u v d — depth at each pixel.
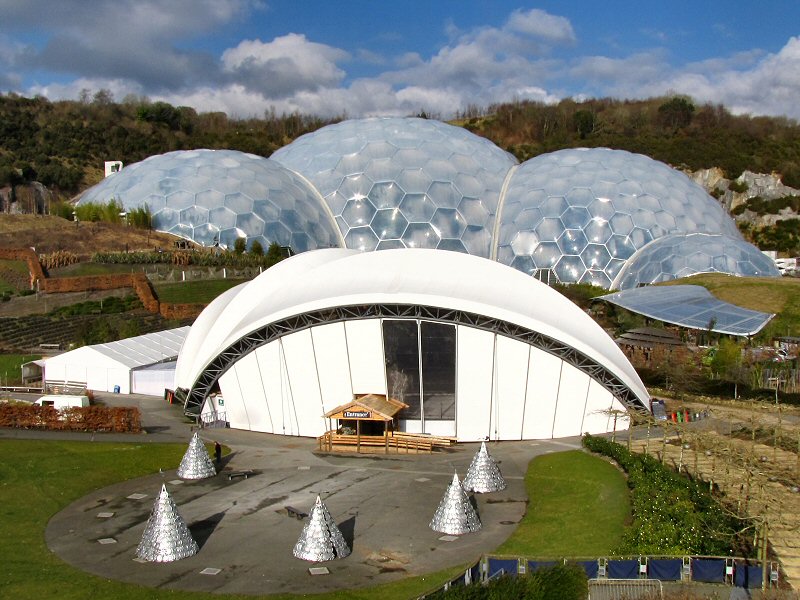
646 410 36.69
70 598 18.55
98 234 79.44
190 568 20.52
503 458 32.66
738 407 41.84
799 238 121.69
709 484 27.73
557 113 171.75
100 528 23.75
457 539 22.70
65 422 37.38
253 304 41.44
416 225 82.56
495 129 171.50
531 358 35.66
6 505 25.62
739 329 51.91
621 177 82.38
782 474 27.81
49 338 58.72
